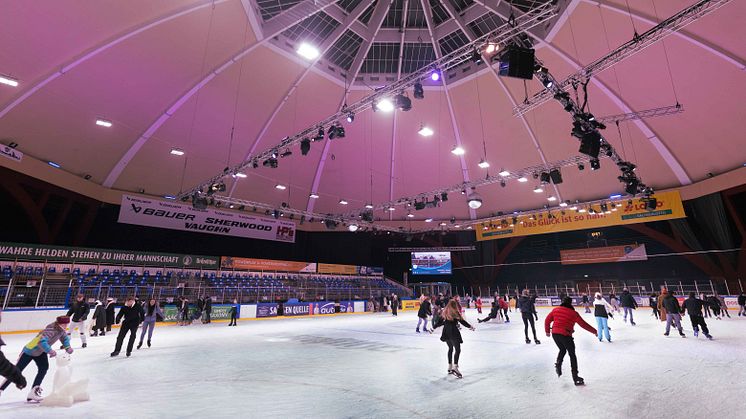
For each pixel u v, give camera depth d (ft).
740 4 50.57
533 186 105.09
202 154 86.02
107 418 15.03
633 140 82.23
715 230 84.23
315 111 85.56
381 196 113.50
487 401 17.13
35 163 66.28
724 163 77.46
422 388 19.84
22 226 75.10
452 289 144.36
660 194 88.38
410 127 95.61
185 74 67.77
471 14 66.08
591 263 116.98
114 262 81.56
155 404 17.13
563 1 60.34
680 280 107.45
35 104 59.77
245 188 100.83
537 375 22.65
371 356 31.04
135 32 56.85
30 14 48.75
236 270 99.04
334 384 20.99
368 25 69.97
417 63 79.46
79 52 55.88
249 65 71.56
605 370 23.57
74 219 80.64
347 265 120.26
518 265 137.80
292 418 15.05
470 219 119.85
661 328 49.44
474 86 83.05
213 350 35.29
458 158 101.04
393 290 123.24
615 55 38.83
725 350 30.32
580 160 63.82
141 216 85.76
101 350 35.78
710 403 16.30
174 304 76.07
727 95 64.08
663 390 18.60
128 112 70.13
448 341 23.57
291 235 112.57
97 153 74.74
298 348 36.35
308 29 69.72
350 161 103.40
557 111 81.30
